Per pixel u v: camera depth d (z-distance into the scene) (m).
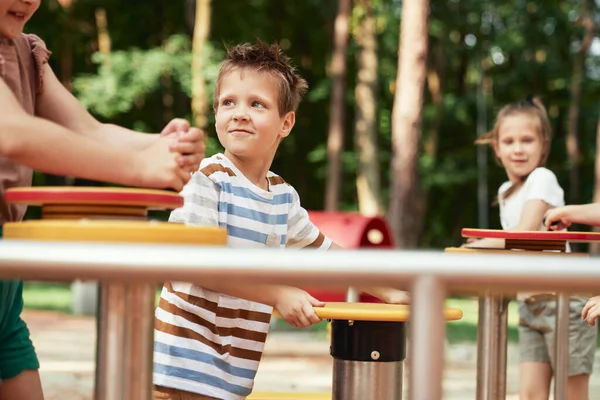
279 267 0.81
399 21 19.94
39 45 1.75
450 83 23.02
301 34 20.92
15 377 1.86
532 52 22.58
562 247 2.13
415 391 0.80
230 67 2.25
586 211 2.24
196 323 2.06
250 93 2.20
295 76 2.36
